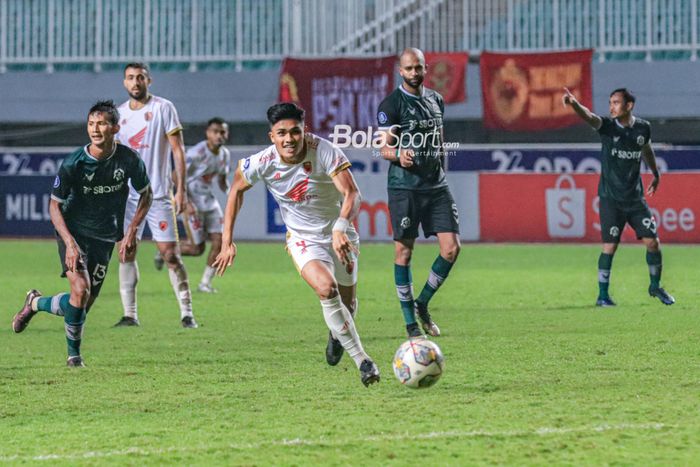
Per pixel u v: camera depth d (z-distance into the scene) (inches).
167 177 1164.5
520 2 2785.4
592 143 2790.4
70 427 650.8
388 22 2815.0
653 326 1098.1
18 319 951.6
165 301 1421.0
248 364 891.4
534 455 564.7
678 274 1712.6
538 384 769.6
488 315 1222.3
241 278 1737.2
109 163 897.5
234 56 2854.3
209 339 1051.3
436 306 1321.4
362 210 2600.9
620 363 860.6
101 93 2908.5
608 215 1298.0
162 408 706.8
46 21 2920.8
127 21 2908.5
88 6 2910.9
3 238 2696.9
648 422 637.9
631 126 1285.7
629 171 1289.4
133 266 1178.0
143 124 1162.6
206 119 2876.5
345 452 575.8
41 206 2696.9
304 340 1037.2
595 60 2775.6
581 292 1471.5
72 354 896.3
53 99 2918.3
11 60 2898.6
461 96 2640.3
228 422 658.2
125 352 967.6
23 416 685.9
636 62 2751.0
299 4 2810.0
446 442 595.5
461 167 2598.4
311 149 748.6
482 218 2556.6
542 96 2610.7
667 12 2760.8
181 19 2908.5
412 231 1045.8
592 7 2778.1
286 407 702.5
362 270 1855.3
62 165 885.2
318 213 769.6
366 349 968.3
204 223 1550.2
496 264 1952.5
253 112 2864.2
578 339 1006.4
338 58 2645.2
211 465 553.6
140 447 593.9
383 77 2635.3
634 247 2365.9
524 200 2536.9
